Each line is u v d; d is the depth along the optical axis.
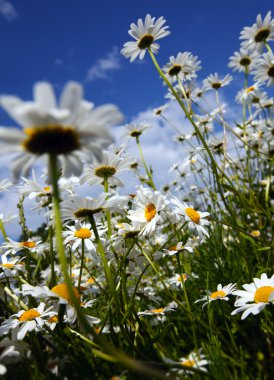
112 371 0.15
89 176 0.21
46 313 0.17
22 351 0.15
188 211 0.22
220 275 0.26
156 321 0.23
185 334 0.20
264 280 0.17
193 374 0.14
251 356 0.16
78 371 0.15
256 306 0.15
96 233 0.17
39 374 0.15
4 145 0.11
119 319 0.16
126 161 0.21
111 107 0.11
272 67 0.31
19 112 0.10
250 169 0.41
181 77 0.34
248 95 0.39
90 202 0.16
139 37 0.29
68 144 0.11
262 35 0.33
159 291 0.29
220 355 0.14
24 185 0.23
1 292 0.21
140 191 0.21
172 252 0.21
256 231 0.29
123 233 0.20
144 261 0.22
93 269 0.36
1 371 0.13
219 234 0.30
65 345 0.16
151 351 0.17
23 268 0.22
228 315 0.21
